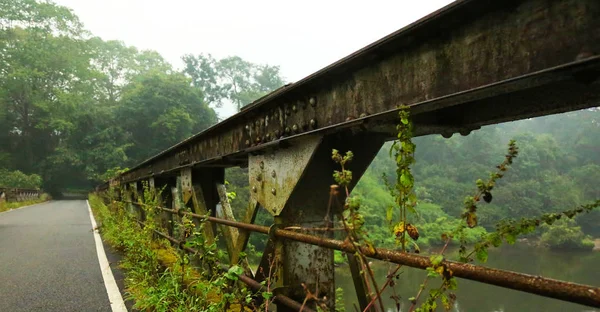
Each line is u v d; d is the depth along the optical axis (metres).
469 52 1.54
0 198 24.12
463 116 2.43
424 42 1.74
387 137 2.79
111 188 14.94
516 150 1.37
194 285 3.45
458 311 16.02
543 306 16.67
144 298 3.88
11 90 49.28
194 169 5.52
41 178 46.34
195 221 4.96
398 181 1.51
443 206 52.34
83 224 13.67
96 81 62.44
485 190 1.42
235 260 3.65
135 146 51.69
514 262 28.78
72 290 4.72
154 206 5.94
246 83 86.44
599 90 1.78
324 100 2.48
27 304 4.20
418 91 1.77
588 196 58.00
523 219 1.31
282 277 2.75
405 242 1.55
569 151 78.19
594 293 0.97
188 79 57.72
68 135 51.00
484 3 1.43
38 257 7.02
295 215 2.80
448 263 1.35
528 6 1.34
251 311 2.89
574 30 1.20
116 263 6.23
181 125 51.72
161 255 5.86
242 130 3.80
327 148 2.68
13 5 49.72
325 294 2.92
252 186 3.47
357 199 1.52
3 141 51.84
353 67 2.19
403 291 14.74
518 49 1.36
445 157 69.88
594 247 36.25
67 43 54.16
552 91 1.96
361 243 1.70
